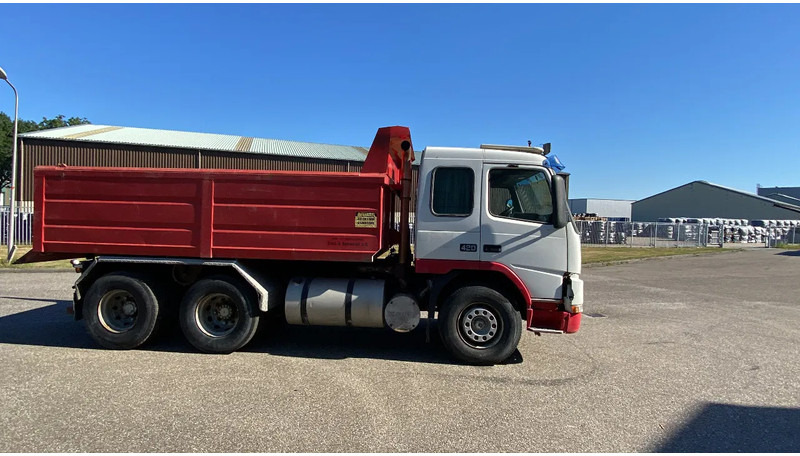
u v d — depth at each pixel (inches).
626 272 673.6
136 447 130.8
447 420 154.3
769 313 363.3
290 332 275.1
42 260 240.5
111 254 236.8
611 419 157.9
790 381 200.8
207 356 223.8
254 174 224.8
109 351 228.1
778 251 1138.7
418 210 225.5
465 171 224.1
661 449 137.5
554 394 180.7
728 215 2293.3
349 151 1402.6
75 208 234.1
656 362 226.7
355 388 182.7
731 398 179.6
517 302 227.6
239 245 226.7
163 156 1170.0
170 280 243.9
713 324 319.6
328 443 136.1
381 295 229.8
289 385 184.5
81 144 1122.7
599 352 243.6
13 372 193.2
